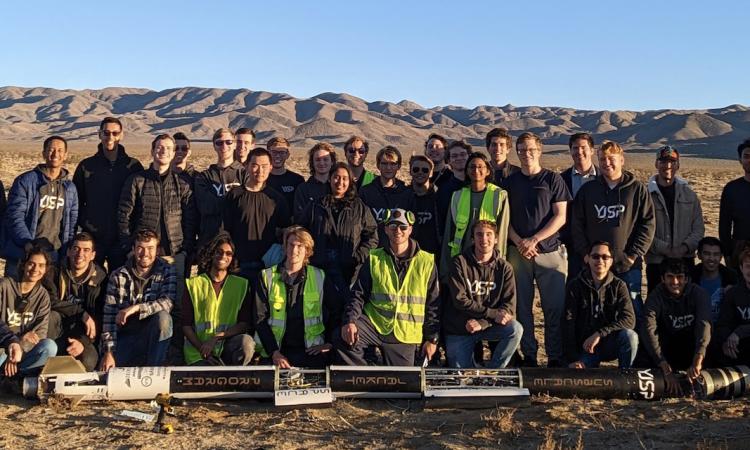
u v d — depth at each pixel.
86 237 8.02
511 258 8.82
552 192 8.64
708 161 108.88
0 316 7.54
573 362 7.99
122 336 8.11
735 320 7.91
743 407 7.00
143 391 7.14
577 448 5.86
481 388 7.25
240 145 10.12
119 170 9.18
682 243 8.76
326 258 8.50
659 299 7.84
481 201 8.59
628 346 7.74
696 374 7.43
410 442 6.14
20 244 8.40
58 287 8.09
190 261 9.17
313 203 8.73
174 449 5.97
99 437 6.23
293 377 7.36
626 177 8.48
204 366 7.39
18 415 6.77
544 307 8.72
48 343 7.54
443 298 8.35
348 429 6.50
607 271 7.93
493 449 5.98
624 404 7.23
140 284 8.03
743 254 7.71
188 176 9.26
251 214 8.73
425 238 9.13
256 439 6.21
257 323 7.86
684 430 6.35
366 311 8.01
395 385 7.30
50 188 8.63
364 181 10.16
